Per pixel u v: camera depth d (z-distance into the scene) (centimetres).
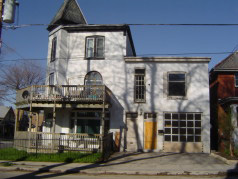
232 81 1964
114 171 1143
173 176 1089
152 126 1822
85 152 1533
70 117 1894
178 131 1802
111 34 1967
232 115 1681
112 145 1798
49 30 2166
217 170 1156
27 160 1405
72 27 1983
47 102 1706
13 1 1078
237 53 2045
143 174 1126
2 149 1748
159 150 1788
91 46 1983
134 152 1755
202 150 1766
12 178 1010
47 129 1981
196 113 1812
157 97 1844
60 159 1388
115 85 1892
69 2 2200
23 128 3747
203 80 1834
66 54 1986
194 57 1836
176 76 1861
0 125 4662
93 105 1669
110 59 1933
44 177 1047
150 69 1878
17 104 1956
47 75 2045
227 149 1673
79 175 1109
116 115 1848
